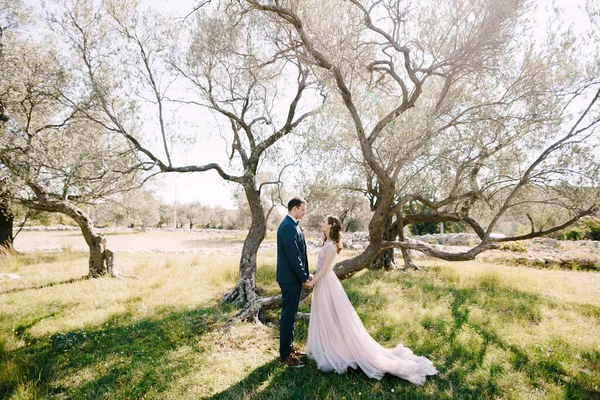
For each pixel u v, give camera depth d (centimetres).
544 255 1316
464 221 840
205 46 706
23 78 726
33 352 439
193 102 707
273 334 480
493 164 614
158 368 385
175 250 1692
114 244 2225
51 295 706
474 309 596
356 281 846
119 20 690
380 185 891
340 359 374
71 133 786
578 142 526
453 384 353
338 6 542
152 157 716
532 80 595
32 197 916
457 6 546
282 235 394
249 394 330
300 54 564
